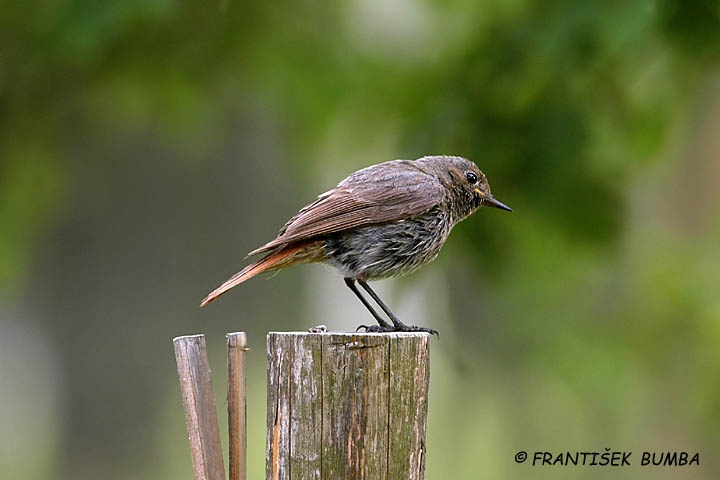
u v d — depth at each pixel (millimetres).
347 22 14539
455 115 12641
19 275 16484
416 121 12984
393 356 7000
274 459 7074
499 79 12430
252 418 21266
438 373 21359
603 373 15023
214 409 7379
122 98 14781
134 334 20391
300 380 7000
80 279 20125
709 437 15359
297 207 21984
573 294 15281
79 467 19891
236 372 7453
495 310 15055
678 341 15234
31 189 15930
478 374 15734
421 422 7105
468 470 17938
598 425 16234
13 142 15203
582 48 11070
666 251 15648
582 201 12289
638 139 13148
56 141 15656
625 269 15445
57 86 14430
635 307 15477
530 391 16078
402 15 14641
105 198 20094
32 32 13195
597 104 12531
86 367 20078
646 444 16000
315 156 15031
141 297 20516
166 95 14562
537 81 12211
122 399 20125
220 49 14086
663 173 16562
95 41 11742
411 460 7043
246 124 20609
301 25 14336
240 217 21484
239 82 14562
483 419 17328
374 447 6949
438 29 13758
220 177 21109
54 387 20359
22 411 23312
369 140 14469
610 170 12695
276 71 14430
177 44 13867
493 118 12422
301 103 14578
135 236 20484
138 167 20172
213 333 21875
